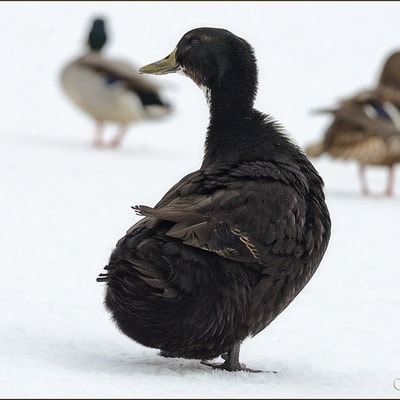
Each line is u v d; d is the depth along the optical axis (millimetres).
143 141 31531
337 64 47875
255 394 9250
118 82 29797
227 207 10102
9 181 22344
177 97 41125
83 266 15125
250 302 10164
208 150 11430
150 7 60625
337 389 9805
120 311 9906
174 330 9859
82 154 27156
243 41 11734
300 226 10430
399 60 25844
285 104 37438
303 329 12602
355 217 21016
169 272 9570
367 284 15250
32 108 36344
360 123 24062
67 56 48000
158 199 21156
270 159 10930
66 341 11117
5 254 15617
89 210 19750
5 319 11883
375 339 12211
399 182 26875
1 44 49281
